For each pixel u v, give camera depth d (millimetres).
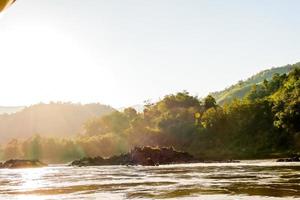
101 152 166375
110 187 22422
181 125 143500
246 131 120938
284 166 45156
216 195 15992
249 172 34094
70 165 100938
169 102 184000
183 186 21422
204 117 132500
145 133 149500
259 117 120375
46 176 40906
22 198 16812
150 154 79125
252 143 116625
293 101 83812
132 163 81000
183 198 15219
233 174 31797
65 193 19000
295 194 15664
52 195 18062
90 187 22844
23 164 98688
